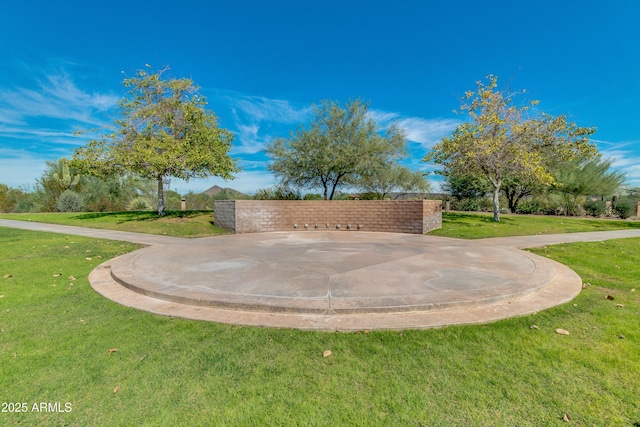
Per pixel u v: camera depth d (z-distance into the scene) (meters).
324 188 18.28
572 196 21.09
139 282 4.55
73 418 1.92
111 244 8.59
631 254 7.18
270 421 1.89
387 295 3.89
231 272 5.18
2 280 5.00
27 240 9.12
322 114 16.59
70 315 3.55
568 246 8.16
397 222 11.77
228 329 3.15
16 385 2.24
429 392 2.17
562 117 12.27
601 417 1.93
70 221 14.27
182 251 7.29
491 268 5.46
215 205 12.71
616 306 3.90
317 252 7.14
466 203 25.12
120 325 3.27
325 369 2.45
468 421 1.90
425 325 3.20
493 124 12.42
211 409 2.00
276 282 4.53
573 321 3.40
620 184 20.38
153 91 13.92
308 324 3.22
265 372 2.41
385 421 1.90
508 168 12.91
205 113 14.58
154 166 12.49
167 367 2.48
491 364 2.52
